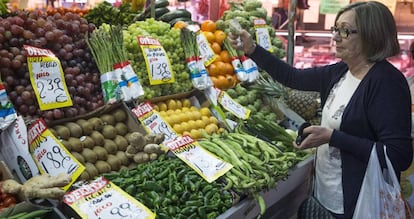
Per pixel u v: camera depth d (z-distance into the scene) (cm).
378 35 201
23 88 217
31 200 186
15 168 211
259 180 232
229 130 300
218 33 351
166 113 284
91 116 244
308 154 295
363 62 213
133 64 278
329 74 251
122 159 238
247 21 379
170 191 210
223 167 238
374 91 201
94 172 222
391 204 206
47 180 187
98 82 256
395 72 205
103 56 255
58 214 178
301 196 308
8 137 209
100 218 182
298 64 517
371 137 208
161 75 288
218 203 210
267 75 387
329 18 528
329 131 208
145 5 506
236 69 351
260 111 351
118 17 374
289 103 357
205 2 559
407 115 202
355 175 212
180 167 228
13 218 170
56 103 226
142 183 210
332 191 228
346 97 217
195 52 316
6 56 212
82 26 256
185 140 254
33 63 221
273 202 262
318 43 535
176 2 578
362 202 209
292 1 377
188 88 312
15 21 221
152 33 303
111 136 243
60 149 213
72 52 247
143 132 251
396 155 195
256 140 276
